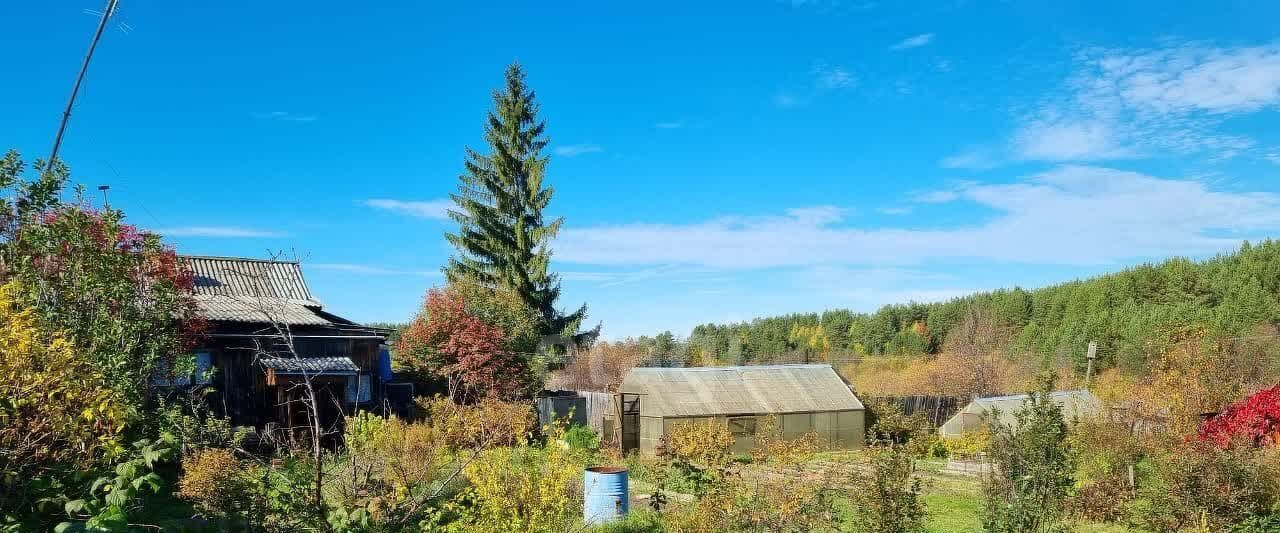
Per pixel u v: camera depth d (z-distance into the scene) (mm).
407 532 11727
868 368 84312
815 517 12477
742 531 12195
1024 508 11398
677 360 74375
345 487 12367
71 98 15375
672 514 14711
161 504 13008
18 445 8844
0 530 8273
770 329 122250
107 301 14844
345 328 27406
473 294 32094
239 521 10859
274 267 32562
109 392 9406
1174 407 22953
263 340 24750
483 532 11711
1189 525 14578
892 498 11609
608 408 31734
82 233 14578
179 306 17422
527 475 12609
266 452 20312
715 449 21906
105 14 15469
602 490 14805
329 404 25078
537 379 31859
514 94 40562
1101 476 17719
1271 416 17578
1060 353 60094
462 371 28703
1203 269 68312
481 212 39188
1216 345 27750
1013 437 12414
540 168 40000
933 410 39000
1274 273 59844
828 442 32406
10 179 14422
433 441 18500
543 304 39906
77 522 8305
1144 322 57844
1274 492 14414
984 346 52969
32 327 9453
